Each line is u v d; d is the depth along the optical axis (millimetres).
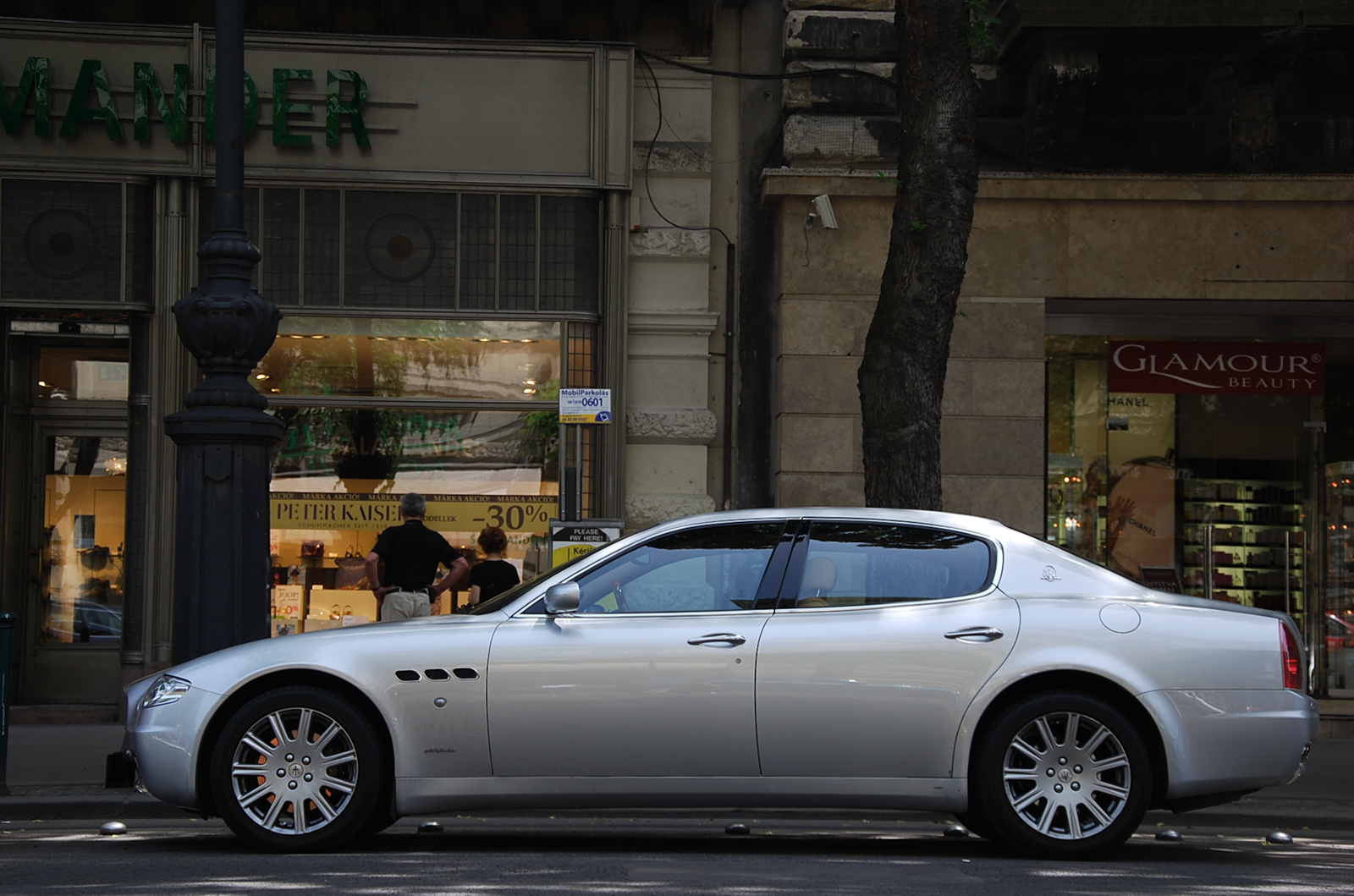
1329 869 6289
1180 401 13984
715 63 13703
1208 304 13312
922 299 9375
